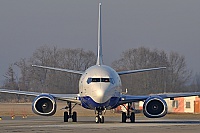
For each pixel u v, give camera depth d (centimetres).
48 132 9956
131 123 13400
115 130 10394
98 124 12700
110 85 12838
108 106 13062
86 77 13188
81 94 13400
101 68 13300
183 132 9856
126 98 13538
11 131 10269
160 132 9881
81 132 9912
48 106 13388
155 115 13288
